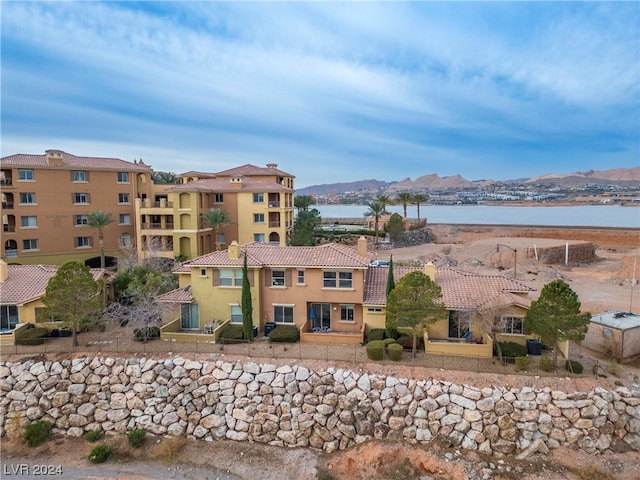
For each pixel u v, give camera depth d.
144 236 60.69
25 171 55.50
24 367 27.64
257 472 23.39
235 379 26.55
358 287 32.19
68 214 58.59
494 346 28.47
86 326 32.38
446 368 26.47
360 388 25.30
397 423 24.47
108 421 26.59
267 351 29.12
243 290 31.16
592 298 48.28
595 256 79.88
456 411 24.23
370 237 85.69
